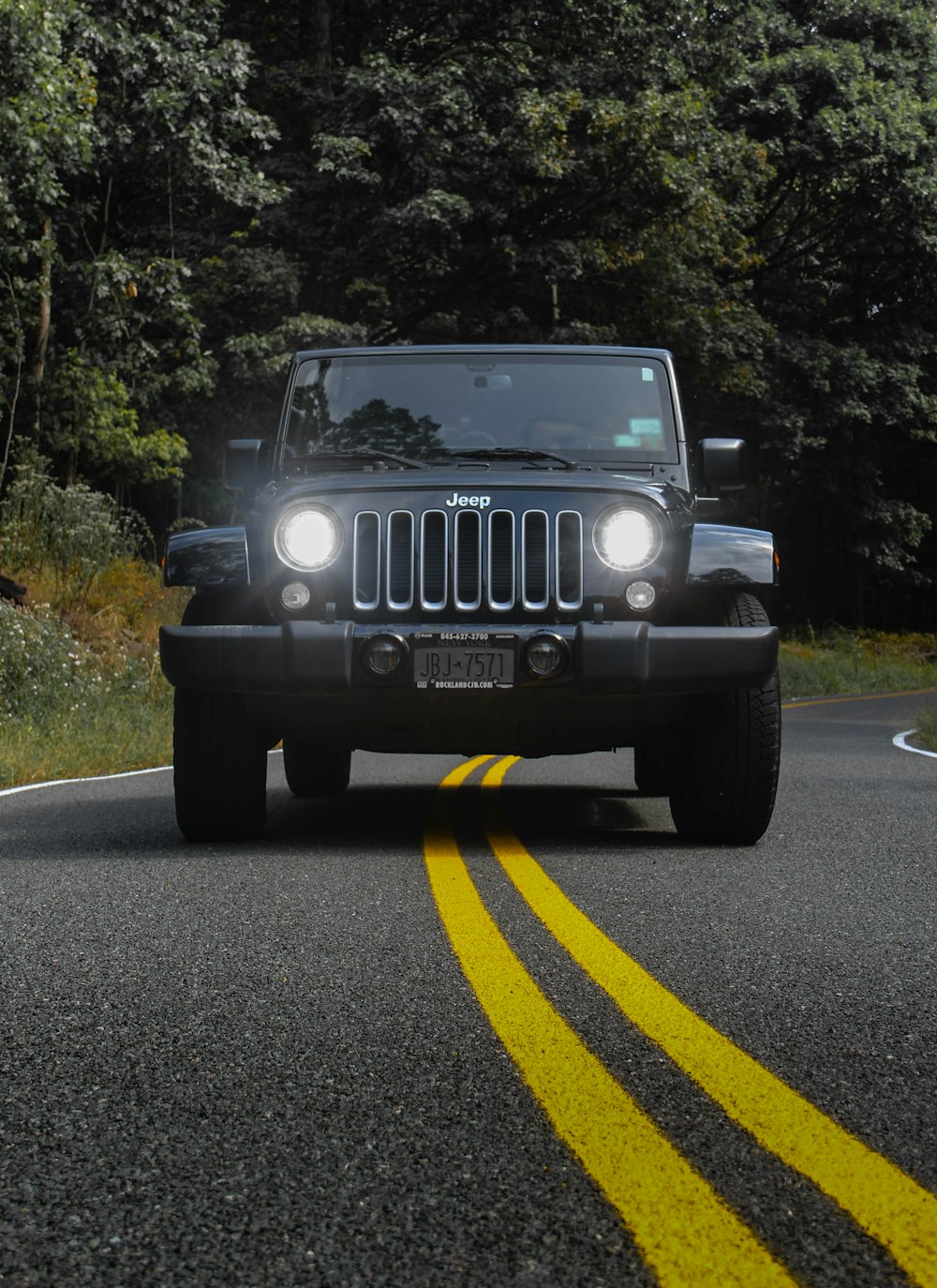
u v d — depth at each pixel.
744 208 27.89
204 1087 2.74
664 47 26.75
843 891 5.05
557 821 7.26
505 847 6.18
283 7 26.62
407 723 5.83
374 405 7.15
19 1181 2.23
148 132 21.36
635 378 7.17
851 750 12.70
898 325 39.31
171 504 26.73
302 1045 3.04
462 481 5.83
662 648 5.66
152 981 3.65
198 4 22.09
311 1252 1.94
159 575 19.25
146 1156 2.35
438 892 4.95
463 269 25.28
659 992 3.52
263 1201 2.14
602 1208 2.09
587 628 5.64
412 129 22.94
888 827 6.90
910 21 34.97
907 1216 2.05
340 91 25.16
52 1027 3.19
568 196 24.75
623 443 7.00
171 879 5.24
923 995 3.52
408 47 26.92
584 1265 1.89
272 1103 2.64
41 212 20.03
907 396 37.56
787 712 21.75
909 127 31.73
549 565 5.76
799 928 4.37
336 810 7.81
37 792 8.72
